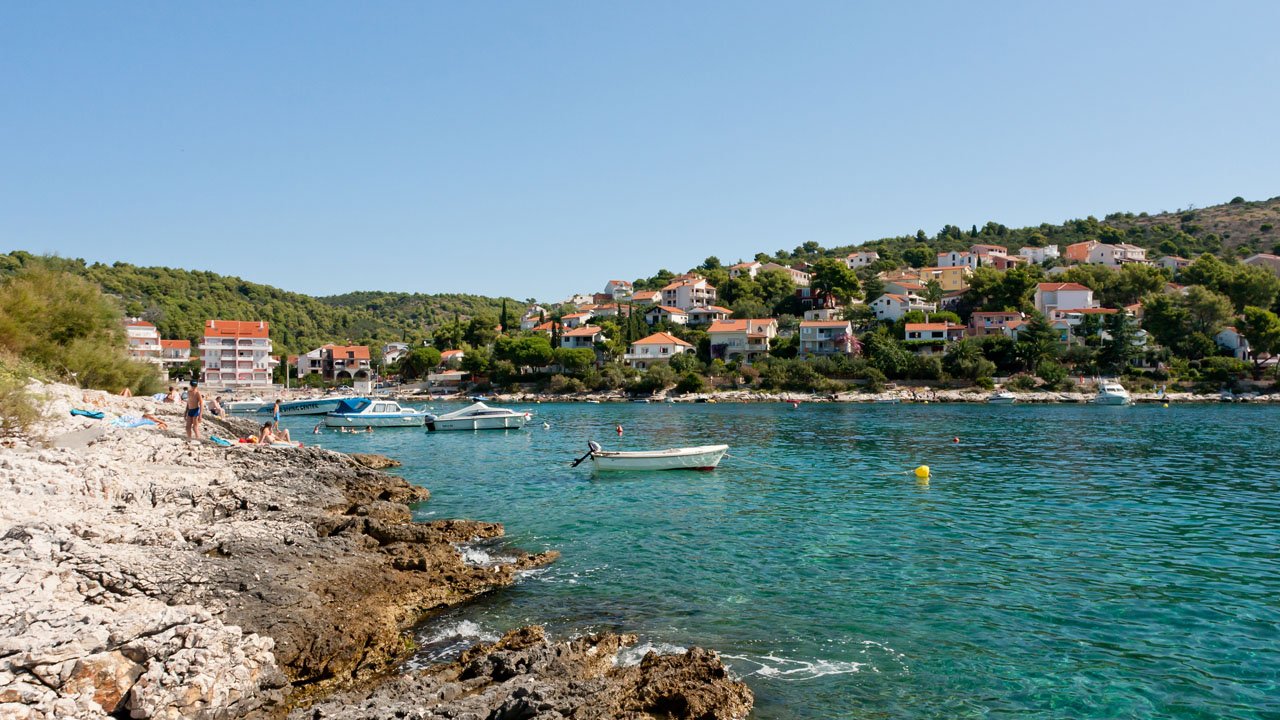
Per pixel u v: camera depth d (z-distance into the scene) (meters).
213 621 12.34
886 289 160.50
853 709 11.98
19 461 19.00
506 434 62.09
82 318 50.53
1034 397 100.25
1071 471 36.88
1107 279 148.12
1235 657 13.88
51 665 10.00
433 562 19.25
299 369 165.25
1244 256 188.88
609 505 29.25
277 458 33.44
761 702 12.19
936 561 20.55
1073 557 20.83
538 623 15.89
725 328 133.38
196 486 23.38
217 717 11.00
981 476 35.56
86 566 13.34
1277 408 85.31
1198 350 112.69
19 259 154.62
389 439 59.22
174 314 185.00
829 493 31.39
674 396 113.81
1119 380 105.25
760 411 87.12
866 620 15.97
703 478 35.88
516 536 23.98
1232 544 22.14
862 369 113.12
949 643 14.68
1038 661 13.81
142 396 54.88
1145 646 14.45
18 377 34.53
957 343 115.44
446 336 179.88
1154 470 36.91
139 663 10.84
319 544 19.09
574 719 10.87
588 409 94.81
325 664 13.24
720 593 17.88
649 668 12.86
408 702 11.28
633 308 164.25
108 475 20.81
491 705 11.17
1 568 12.30
